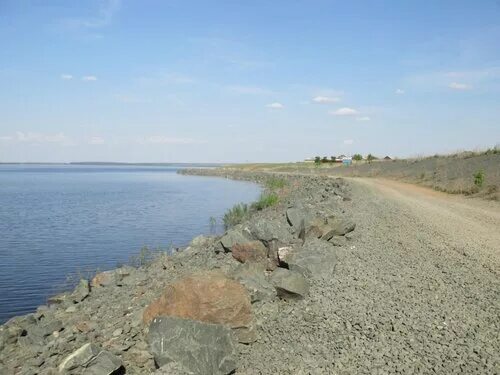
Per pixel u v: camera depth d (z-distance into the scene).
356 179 55.53
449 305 9.71
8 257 23.73
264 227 14.87
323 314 9.78
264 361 8.30
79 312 12.87
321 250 13.16
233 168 169.62
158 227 33.50
